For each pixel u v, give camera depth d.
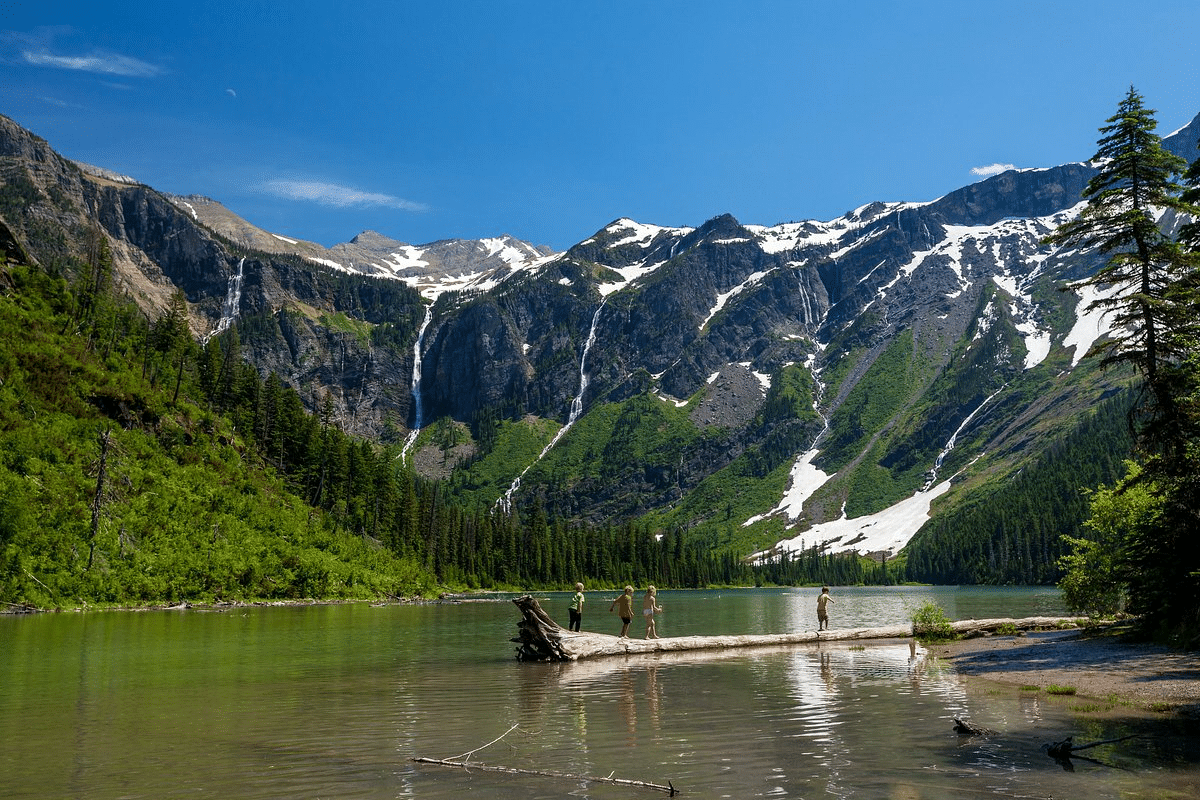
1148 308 30.22
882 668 31.58
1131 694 22.88
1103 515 41.00
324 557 104.94
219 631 49.31
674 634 53.56
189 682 27.38
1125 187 32.53
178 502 90.75
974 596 144.88
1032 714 20.42
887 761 15.48
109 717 20.62
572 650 35.31
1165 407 30.22
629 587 40.41
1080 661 30.39
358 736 18.25
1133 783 13.69
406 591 115.88
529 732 18.66
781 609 94.75
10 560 65.38
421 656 36.38
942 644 41.91
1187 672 26.05
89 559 72.00
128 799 12.95
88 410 95.44
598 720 20.20
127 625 52.78
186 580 80.38
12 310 108.69
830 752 16.33
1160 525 32.88
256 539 95.94
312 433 140.50
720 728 19.02
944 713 20.80
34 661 32.81
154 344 140.75
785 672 30.50
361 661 34.31
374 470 150.25
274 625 55.91
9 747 16.95
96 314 130.50
